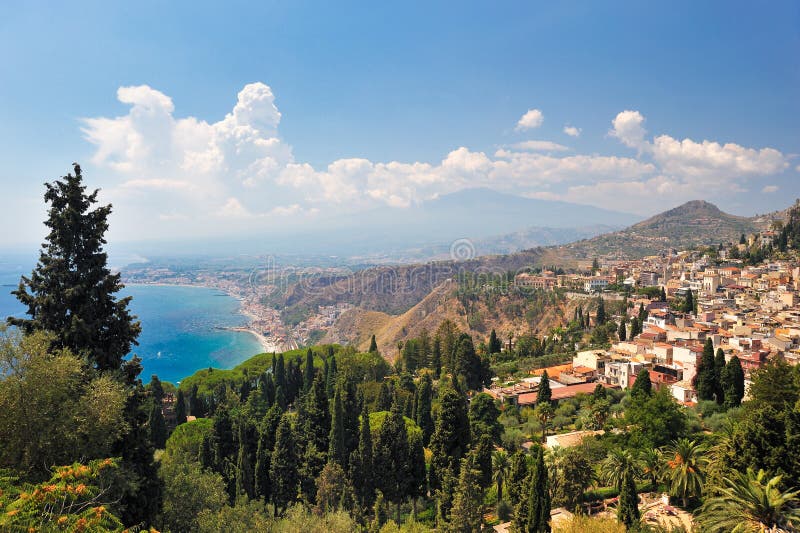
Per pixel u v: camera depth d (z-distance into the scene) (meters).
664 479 57.16
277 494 64.44
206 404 126.75
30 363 31.88
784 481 42.34
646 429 68.81
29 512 21.31
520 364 149.12
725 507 39.56
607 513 57.44
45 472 31.34
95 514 23.52
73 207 40.28
